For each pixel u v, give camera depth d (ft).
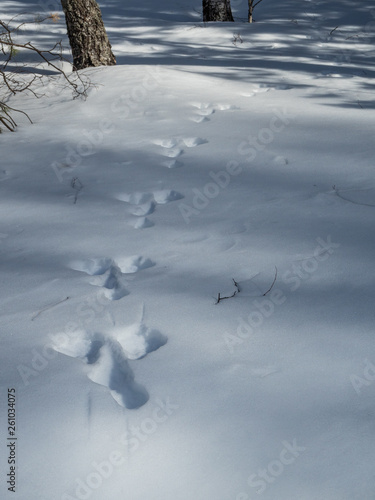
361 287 6.65
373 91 15.64
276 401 5.06
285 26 28.45
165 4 36.96
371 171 9.93
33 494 4.26
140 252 7.72
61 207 9.16
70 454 4.57
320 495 4.24
